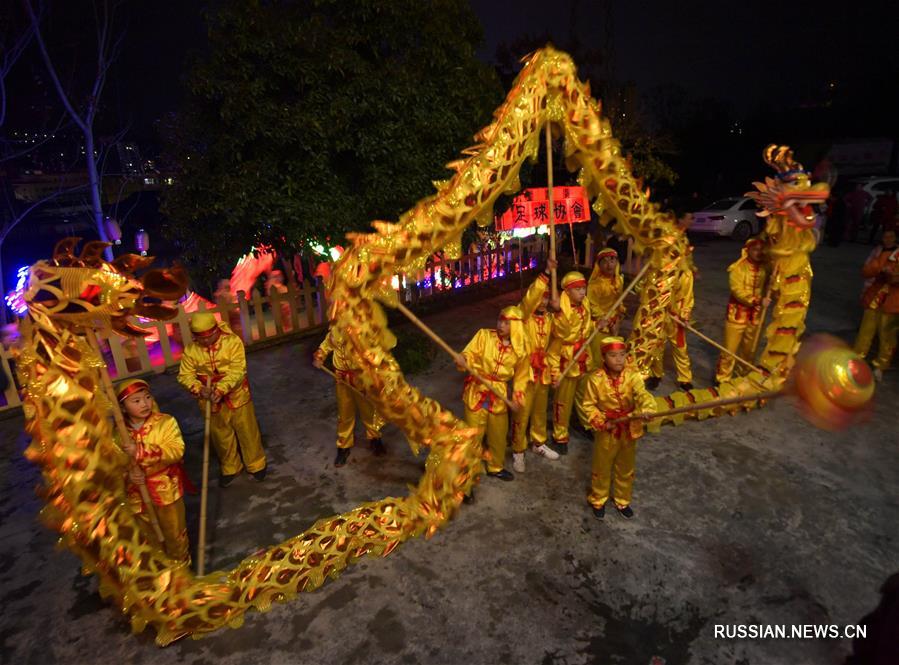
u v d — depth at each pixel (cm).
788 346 578
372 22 612
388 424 586
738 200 1861
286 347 825
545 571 378
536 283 472
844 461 496
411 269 366
